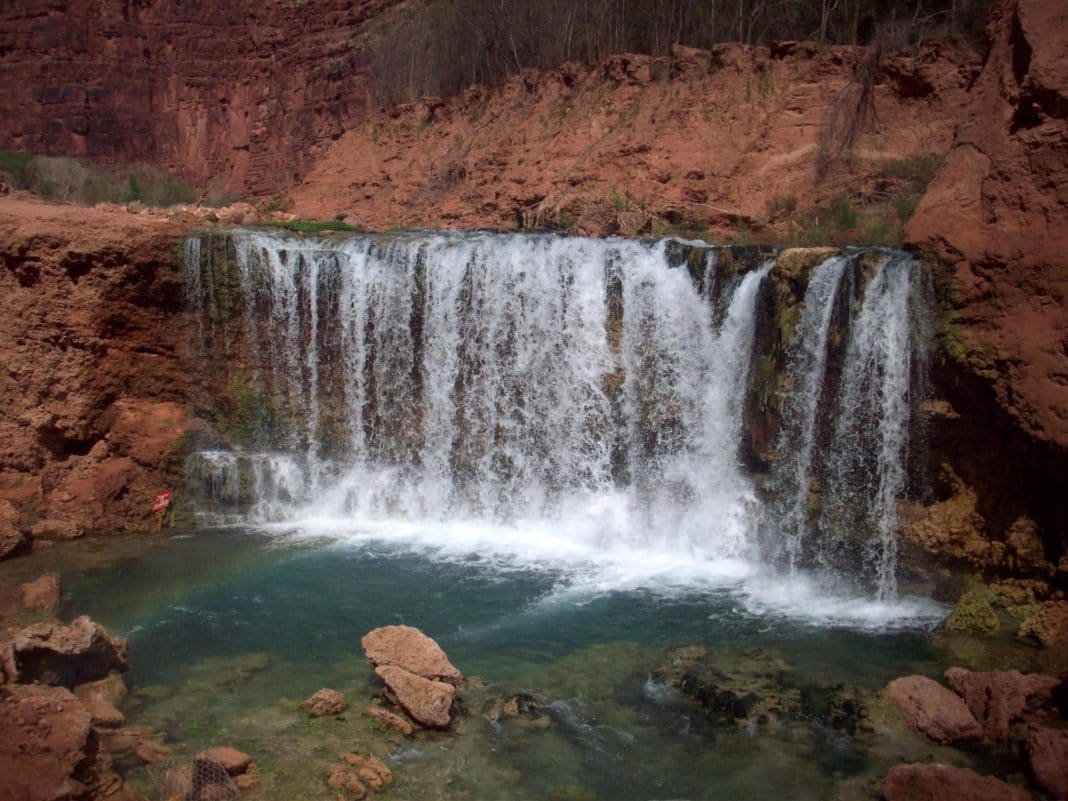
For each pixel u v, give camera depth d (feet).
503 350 51.70
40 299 51.93
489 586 42.32
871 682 32.27
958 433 38.19
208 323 54.49
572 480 50.19
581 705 31.63
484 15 89.97
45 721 25.82
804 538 42.11
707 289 46.24
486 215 76.54
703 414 46.55
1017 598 36.14
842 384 40.91
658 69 73.92
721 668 33.63
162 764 27.81
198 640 37.06
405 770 27.94
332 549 47.98
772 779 27.50
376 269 53.93
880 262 39.70
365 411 54.90
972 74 57.52
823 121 63.31
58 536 49.85
